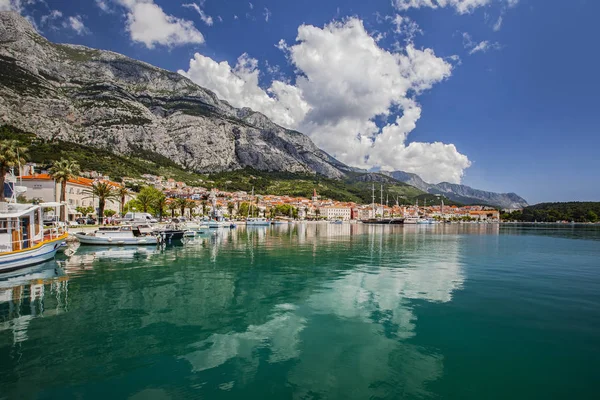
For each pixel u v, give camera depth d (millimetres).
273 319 16266
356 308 18156
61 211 67750
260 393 9719
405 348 12891
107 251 43438
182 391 9820
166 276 26953
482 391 9883
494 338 13906
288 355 12219
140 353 12320
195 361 11711
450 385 10203
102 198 76062
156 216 122562
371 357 12070
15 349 12555
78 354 12188
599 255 43031
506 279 26359
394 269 30938
